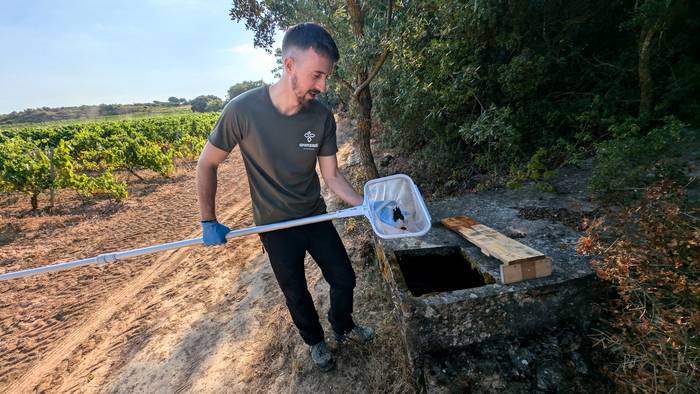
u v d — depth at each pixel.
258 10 5.25
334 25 5.33
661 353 1.46
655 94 4.12
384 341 2.45
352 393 2.19
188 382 2.67
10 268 5.16
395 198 1.81
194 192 9.07
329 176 2.16
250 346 2.89
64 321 3.82
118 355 3.15
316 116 1.89
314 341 2.30
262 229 1.92
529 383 1.77
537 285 1.95
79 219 7.25
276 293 3.55
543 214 2.90
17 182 7.48
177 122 22.03
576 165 3.91
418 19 3.92
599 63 4.55
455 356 1.95
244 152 1.93
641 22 3.56
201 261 4.80
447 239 2.65
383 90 5.97
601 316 2.00
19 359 3.30
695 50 4.32
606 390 1.67
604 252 1.77
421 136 6.30
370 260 3.47
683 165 2.50
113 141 12.80
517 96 4.31
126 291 4.29
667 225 1.69
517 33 4.08
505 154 4.27
